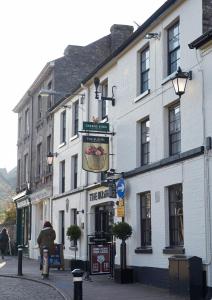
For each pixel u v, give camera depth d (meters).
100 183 20.42
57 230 26.61
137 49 18.17
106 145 19.28
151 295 13.71
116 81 19.98
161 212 15.70
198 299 12.53
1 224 39.28
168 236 15.45
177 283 13.30
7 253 35.06
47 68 30.06
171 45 16.09
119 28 29.67
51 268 23.00
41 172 30.92
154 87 16.69
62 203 26.12
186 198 14.24
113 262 18.14
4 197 55.75
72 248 23.98
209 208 13.11
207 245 13.05
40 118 31.94
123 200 18.33
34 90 33.53
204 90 13.65
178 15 15.41
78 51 30.45
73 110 25.48
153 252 16.08
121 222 17.58
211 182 13.09
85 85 23.30
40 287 15.90
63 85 29.72
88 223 22.33
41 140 31.33
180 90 14.20
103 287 15.70
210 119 13.30
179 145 15.36
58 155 27.39
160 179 15.85
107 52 30.91
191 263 12.66
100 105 21.91
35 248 30.50
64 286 15.80
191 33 14.58
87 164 18.88
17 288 15.55
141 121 17.86
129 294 13.98
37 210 31.59
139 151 17.81
